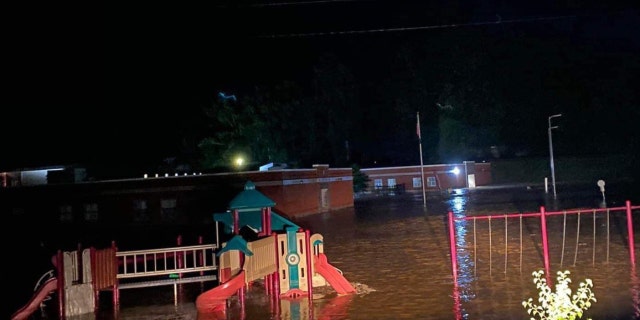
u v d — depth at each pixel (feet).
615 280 44.88
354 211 138.82
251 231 50.78
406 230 88.17
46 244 100.58
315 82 253.44
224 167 173.88
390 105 279.90
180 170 175.01
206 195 124.67
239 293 42.70
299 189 131.03
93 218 126.93
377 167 245.65
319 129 247.91
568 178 248.11
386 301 42.24
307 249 45.42
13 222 127.13
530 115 264.72
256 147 189.37
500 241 69.46
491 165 251.60
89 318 42.91
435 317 37.11
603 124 261.03
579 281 45.19
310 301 43.60
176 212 125.39
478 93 264.93
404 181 242.37
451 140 262.88
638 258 53.72
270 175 123.34
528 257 57.26
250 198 49.29
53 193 127.85
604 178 245.45
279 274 45.73
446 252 63.72
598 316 35.12
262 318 39.55
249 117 187.62
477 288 44.75
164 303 46.68
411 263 57.98
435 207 134.00
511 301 40.06
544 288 30.68
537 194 163.32
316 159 229.66
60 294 43.45
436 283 47.50
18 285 63.10
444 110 266.77
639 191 154.71
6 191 128.16
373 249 69.67
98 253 45.80
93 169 172.35
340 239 81.66
